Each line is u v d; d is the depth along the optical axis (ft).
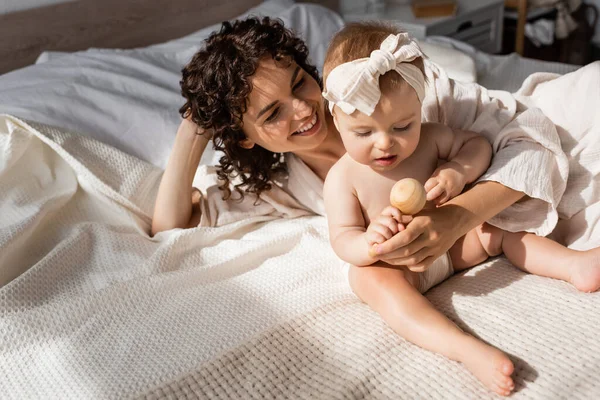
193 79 3.92
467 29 9.17
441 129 3.69
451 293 3.47
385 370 3.02
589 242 3.73
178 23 7.66
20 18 6.37
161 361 3.21
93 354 3.32
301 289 3.68
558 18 10.85
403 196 3.00
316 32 7.04
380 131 3.12
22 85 5.48
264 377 3.05
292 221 4.40
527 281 3.51
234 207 4.52
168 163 4.44
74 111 5.04
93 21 6.90
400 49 3.14
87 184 4.67
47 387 3.17
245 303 3.60
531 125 3.70
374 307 3.33
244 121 3.81
